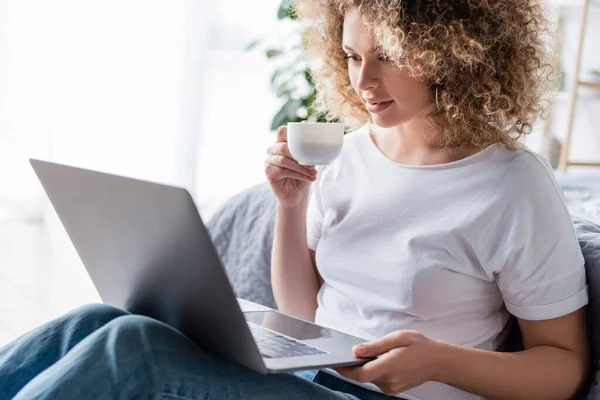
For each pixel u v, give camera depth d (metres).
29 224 3.94
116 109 4.20
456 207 1.20
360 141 1.39
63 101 4.03
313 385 1.09
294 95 4.52
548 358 1.14
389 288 1.24
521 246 1.14
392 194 1.27
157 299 1.11
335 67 1.48
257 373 1.02
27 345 1.05
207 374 0.97
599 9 3.94
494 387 1.10
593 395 1.15
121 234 1.07
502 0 1.19
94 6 4.04
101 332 0.96
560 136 4.07
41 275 3.17
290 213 1.43
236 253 1.77
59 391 0.89
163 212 0.94
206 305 0.98
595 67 4.01
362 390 1.25
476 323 1.23
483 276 1.19
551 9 1.35
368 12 1.17
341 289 1.33
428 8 1.17
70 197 1.15
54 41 3.95
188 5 4.28
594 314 1.21
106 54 4.12
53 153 4.04
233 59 4.64
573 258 1.15
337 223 1.35
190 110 4.38
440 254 1.19
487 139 1.22
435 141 1.27
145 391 0.92
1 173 3.94
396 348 1.05
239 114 4.73
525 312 1.17
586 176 2.69
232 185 4.78
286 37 4.24
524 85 1.22
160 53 4.27
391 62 1.18
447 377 1.08
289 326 1.20
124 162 4.26
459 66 1.20
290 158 1.35
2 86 3.85
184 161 4.41
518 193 1.15
